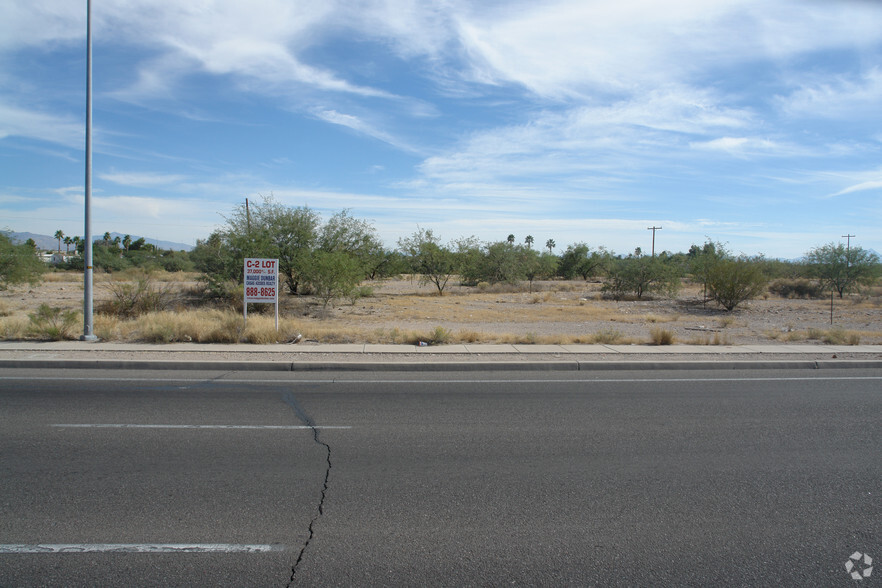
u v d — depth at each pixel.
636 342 16.52
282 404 8.94
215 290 25.30
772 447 6.77
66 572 3.83
